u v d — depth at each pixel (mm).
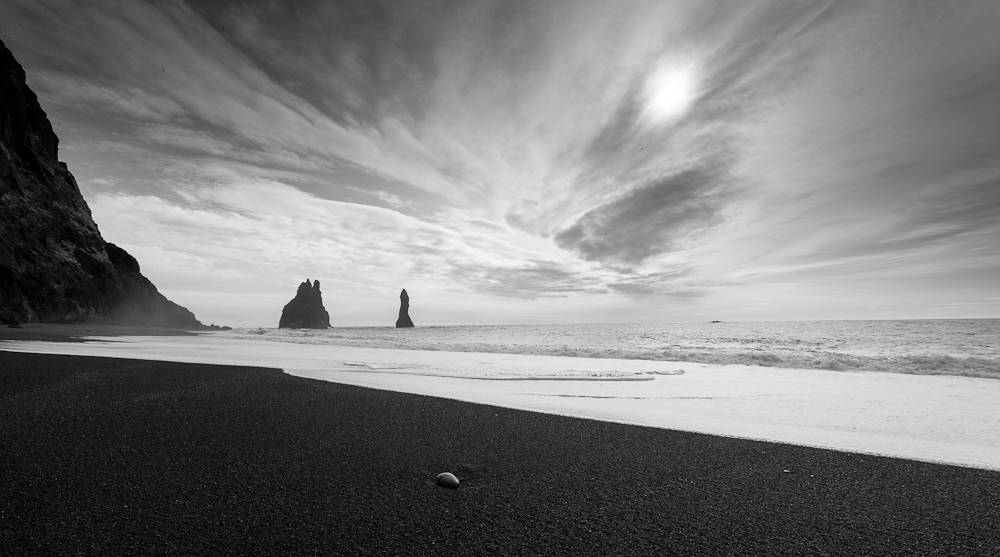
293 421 5109
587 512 2811
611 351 15234
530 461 3846
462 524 2615
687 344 29625
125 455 3785
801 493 3148
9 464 3494
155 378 7887
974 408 6484
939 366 11023
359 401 6320
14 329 27719
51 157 54406
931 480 3412
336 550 2291
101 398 6070
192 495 2977
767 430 5004
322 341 24766
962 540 2453
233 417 5230
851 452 4133
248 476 3361
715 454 4078
